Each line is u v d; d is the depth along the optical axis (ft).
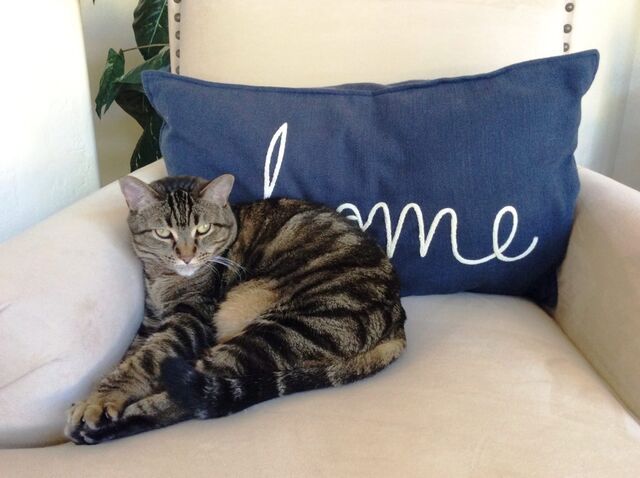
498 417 2.60
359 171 3.58
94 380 2.85
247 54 4.11
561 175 3.56
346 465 2.35
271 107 3.59
